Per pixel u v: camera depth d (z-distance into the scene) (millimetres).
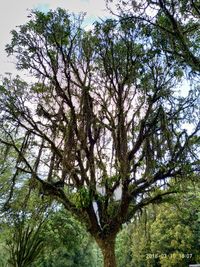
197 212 28938
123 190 12977
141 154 12992
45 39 13562
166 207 17500
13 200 16797
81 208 13078
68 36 13414
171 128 12898
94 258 30750
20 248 12648
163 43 9758
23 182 17688
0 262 18516
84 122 12430
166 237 31250
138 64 12805
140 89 13383
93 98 13078
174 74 12789
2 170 18469
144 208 14844
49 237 16172
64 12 13461
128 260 31516
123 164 12227
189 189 14188
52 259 26766
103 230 13273
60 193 13398
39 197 14281
